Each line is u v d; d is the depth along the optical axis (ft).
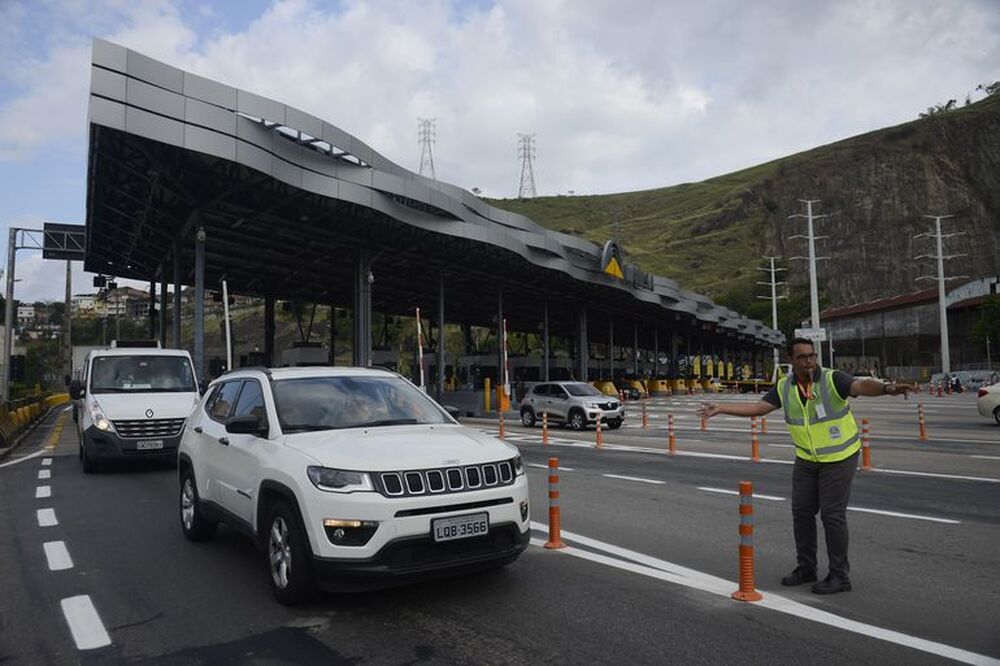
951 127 586.45
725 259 574.97
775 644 15.34
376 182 76.48
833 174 583.17
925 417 92.89
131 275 131.75
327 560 16.52
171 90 57.36
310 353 120.67
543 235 116.57
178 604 18.65
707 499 33.53
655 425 87.40
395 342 261.44
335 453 17.61
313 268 119.34
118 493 36.47
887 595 18.69
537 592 19.04
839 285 516.32
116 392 44.68
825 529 19.01
